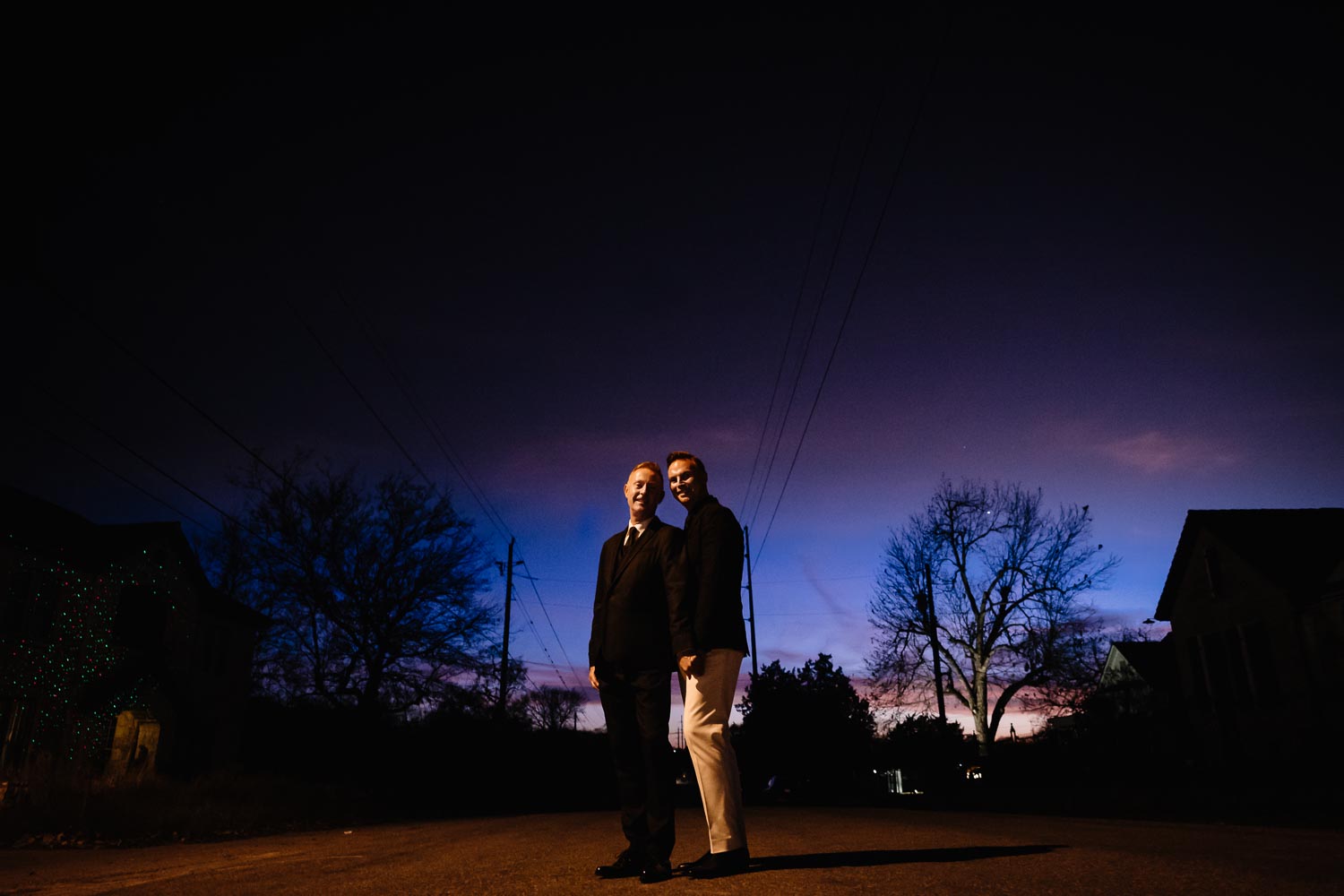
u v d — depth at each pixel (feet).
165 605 76.33
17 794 34.12
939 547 112.88
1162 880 8.93
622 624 11.13
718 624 10.54
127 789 39.19
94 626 67.62
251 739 87.30
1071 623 105.29
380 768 82.33
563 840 20.06
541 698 157.69
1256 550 73.20
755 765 128.67
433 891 9.68
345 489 86.94
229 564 102.58
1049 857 11.53
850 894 8.14
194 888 11.02
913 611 111.65
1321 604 65.31
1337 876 9.25
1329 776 53.78
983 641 109.29
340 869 13.41
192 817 36.01
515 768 96.68
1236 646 74.64
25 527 63.82
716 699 10.52
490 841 20.89
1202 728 78.33
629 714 10.99
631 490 11.91
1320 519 79.36
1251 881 8.84
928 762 101.91
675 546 11.30
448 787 84.23
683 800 116.57
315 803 52.37
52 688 62.95
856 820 31.73
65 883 15.17
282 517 84.43
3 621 59.88
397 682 85.61
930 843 15.72
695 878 9.95
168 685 74.33
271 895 9.67
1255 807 40.04
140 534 73.92
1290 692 67.31
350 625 84.53
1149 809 44.68
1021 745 93.76
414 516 87.45
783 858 12.26
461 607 87.61
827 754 123.75
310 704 86.79
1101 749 83.92
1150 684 100.99
